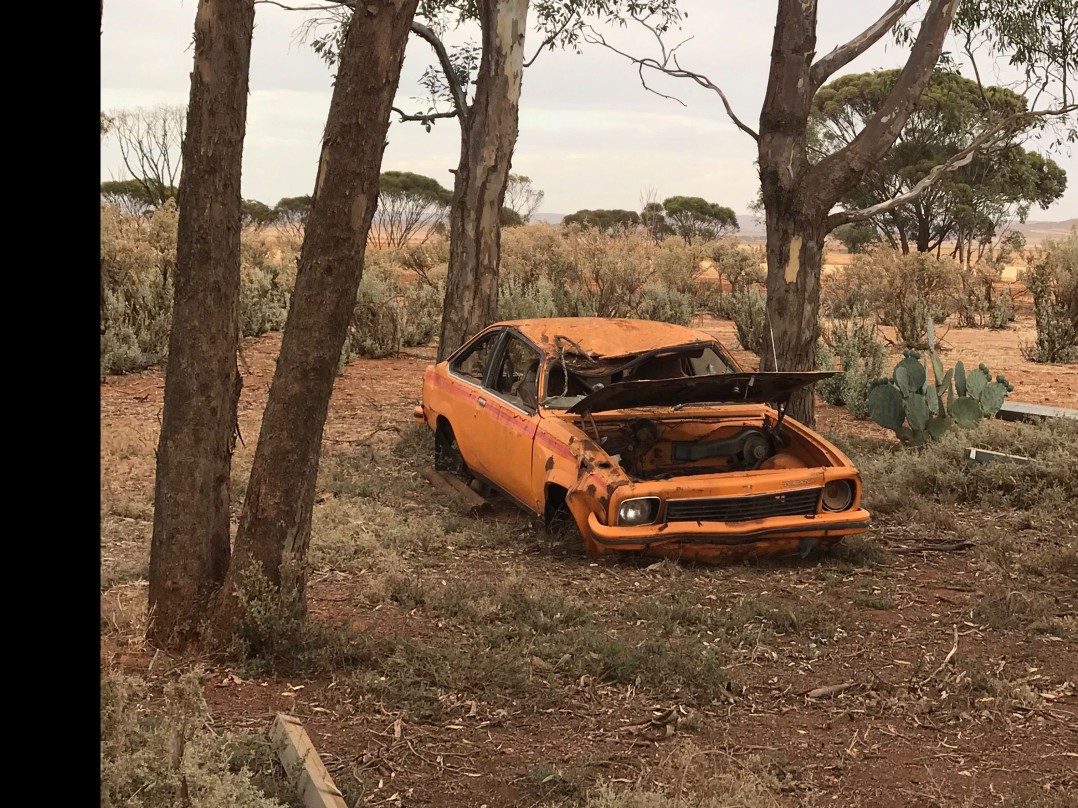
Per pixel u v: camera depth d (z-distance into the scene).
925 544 7.65
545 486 7.37
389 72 4.64
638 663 5.11
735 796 3.70
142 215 23.92
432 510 8.55
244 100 4.91
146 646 4.98
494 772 4.02
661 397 7.20
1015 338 22.86
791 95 10.02
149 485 8.98
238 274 5.11
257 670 4.82
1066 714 4.74
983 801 3.87
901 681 5.11
